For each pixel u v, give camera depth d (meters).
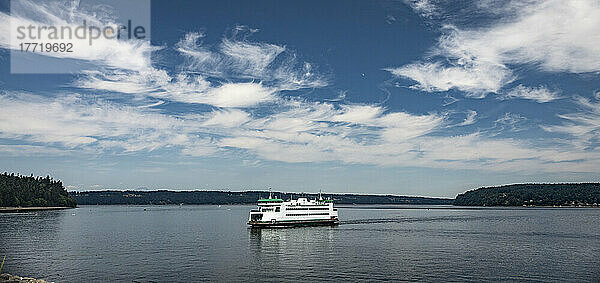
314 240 158.12
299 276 92.69
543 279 90.50
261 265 105.12
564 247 140.25
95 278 90.88
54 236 172.50
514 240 161.50
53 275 93.75
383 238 165.75
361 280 89.12
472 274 94.81
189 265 105.00
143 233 189.88
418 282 87.50
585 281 88.62
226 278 91.06
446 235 180.12
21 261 110.38
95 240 158.88
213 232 194.12
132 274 94.69
